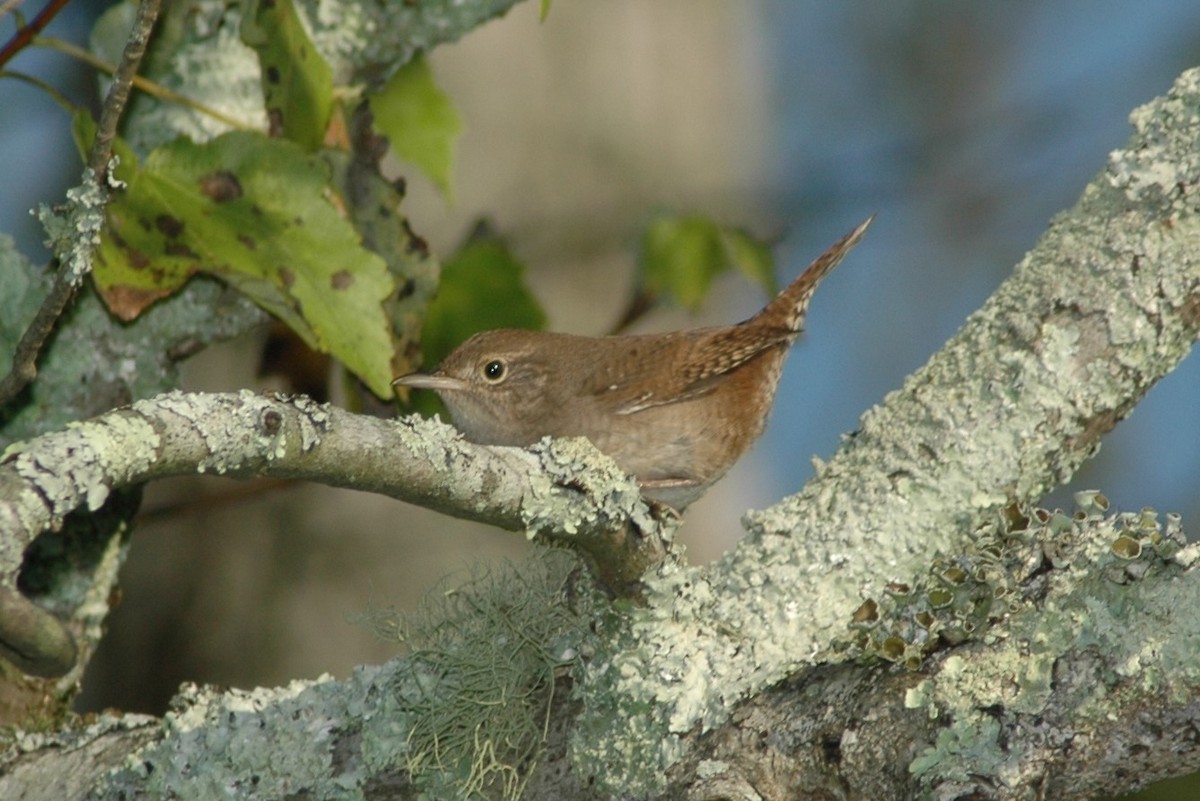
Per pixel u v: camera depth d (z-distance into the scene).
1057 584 6.51
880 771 6.48
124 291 8.18
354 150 9.97
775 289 11.27
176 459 5.44
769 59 18.20
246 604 12.40
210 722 7.50
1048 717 6.25
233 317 9.40
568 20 13.09
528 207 12.67
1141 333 7.07
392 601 10.69
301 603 12.30
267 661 12.24
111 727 7.86
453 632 7.55
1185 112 7.15
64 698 8.72
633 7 13.27
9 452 5.12
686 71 13.48
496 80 12.80
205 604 12.45
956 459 7.16
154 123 9.70
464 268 11.22
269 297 8.41
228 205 8.25
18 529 4.94
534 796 7.20
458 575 10.82
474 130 12.69
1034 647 6.38
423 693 7.33
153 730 7.85
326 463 5.84
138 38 6.55
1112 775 6.23
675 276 11.13
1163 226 7.09
